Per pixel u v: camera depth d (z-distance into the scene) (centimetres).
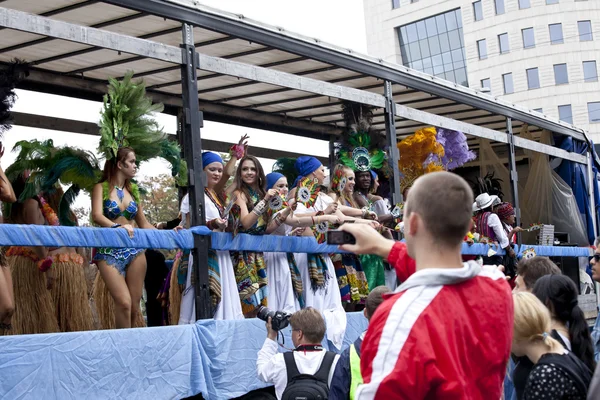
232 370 521
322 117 880
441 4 5044
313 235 638
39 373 412
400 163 893
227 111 811
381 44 5372
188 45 545
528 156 1173
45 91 672
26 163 548
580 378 291
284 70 727
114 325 570
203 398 500
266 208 556
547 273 405
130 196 544
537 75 4641
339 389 375
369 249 243
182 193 718
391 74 755
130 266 531
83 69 668
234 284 558
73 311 546
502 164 1112
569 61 4581
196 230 525
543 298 351
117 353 452
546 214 1162
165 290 604
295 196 592
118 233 476
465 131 894
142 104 551
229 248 548
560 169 1185
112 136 532
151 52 520
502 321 211
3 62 638
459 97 871
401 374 192
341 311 629
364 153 752
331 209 609
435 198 211
